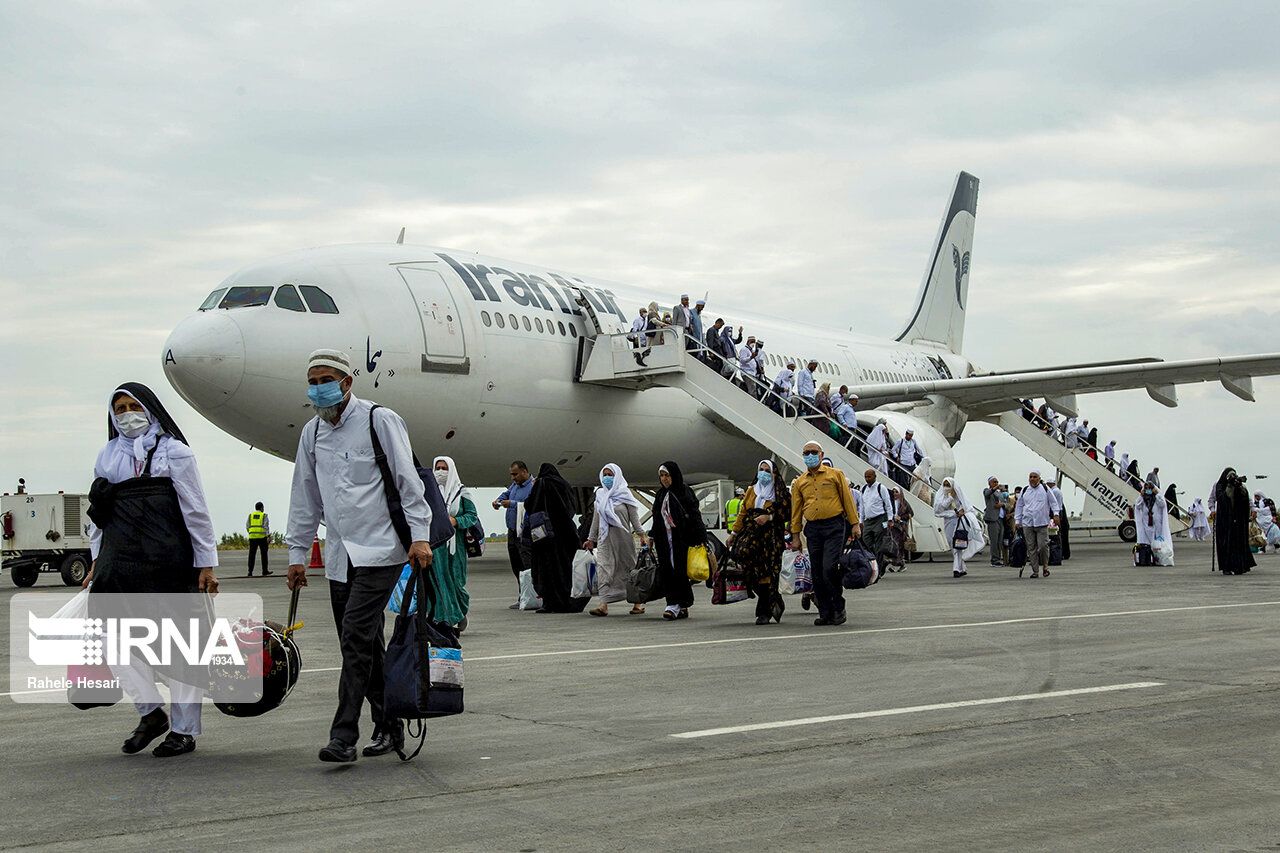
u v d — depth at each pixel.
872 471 20.91
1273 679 8.83
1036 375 32.22
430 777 6.07
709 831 5.00
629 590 14.80
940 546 24.78
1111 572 23.38
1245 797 5.47
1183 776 5.88
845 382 37.62
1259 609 14.38
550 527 15.51
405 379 21.12
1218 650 10.49
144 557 6.59
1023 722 7.26
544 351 24.16
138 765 6.46
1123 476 40.41
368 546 6.42
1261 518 38.38
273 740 7.14
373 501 6.45
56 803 5.61
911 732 7.00
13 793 5.81
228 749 6.89
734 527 13.87
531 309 24.20
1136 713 7.51
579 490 30.16
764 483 18.89
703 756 6.45
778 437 25.08
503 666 10.20
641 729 7.23
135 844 4.90
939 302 50.12
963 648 10.91
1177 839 4.82
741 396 25.20
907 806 5.36
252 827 5.15
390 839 4.94
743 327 33.41
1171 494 39.72
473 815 5.31
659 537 14.45
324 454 6.54
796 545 13.47
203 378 19.08
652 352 24.91
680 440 28.84
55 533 25.17
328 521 6.54
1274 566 25.31
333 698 8.71
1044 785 5.72
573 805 5.46
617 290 28.45
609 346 25.11
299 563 6.79
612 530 15.16
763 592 13.55
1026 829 4.98
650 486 32.00
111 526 6.63
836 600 13.29
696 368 25.53
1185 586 18.78
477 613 15.81
